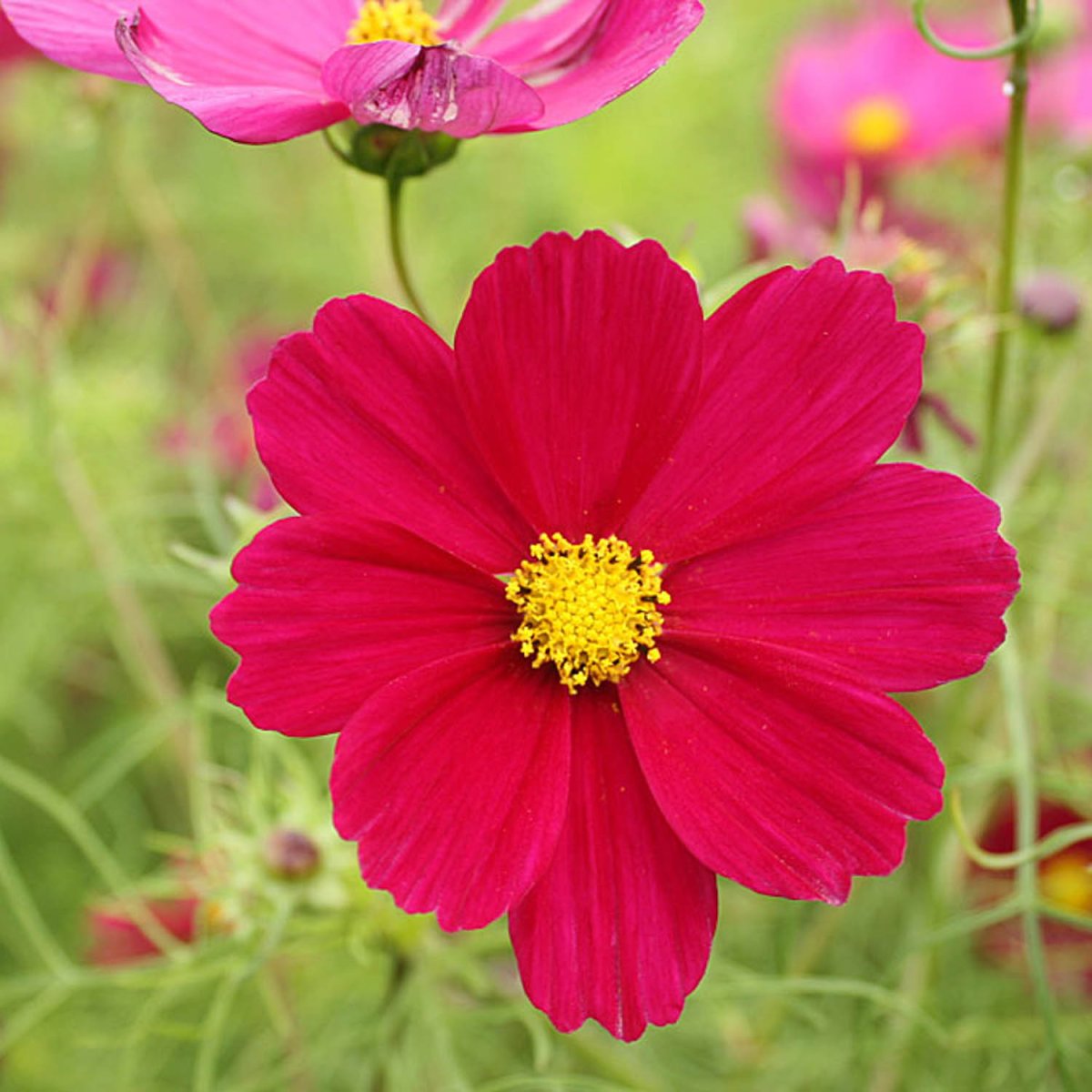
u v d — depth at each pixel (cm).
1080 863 34
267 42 25
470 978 28
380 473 22
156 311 51
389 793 21
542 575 23
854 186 29
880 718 22
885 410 22
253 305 57
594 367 22
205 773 30
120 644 42
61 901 40
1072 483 36
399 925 28
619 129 55
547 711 23
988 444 28
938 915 31
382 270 47
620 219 56
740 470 23
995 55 25
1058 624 37
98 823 42
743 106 58
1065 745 34
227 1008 29
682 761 22
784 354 22
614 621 23
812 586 23
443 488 22
